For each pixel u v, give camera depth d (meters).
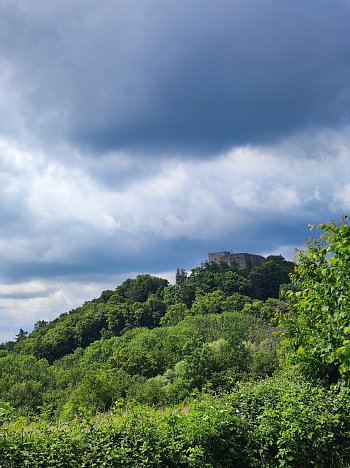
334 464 9.41
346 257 7.45
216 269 145.25
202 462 7.94
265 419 9.27
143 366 66.12
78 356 106.19
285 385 11.83
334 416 9.70
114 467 7.32
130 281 162.50
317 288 8.30
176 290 139.00
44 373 85.75
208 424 8.37
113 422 8.23
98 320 126.50
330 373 12.16
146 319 126.31
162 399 42.91
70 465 7.12
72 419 8.23
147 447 7.64
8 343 134.12
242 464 8.72
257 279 129.12
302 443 9.11
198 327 86.94
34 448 7.17
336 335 7.92
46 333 127.56
